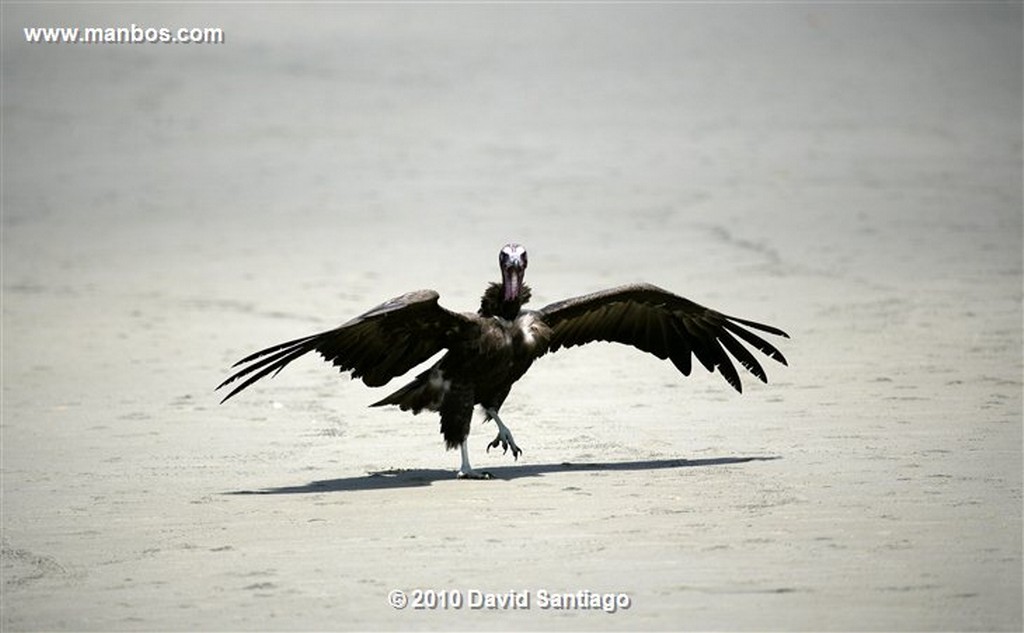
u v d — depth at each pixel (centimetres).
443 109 5069
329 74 5791
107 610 977
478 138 4519
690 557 1045
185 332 2214
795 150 4156
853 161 3953
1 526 1196
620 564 1035
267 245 3039
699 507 1178
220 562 1074
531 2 7450
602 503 1201
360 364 1257
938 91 5250
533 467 1357
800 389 1678
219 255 2939
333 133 4662
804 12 7081
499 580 1009
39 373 1934
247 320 2295
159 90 5484
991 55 6006
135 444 1514
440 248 2933
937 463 1311
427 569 1040
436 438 1513
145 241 3141
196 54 6184
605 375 1816
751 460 1348
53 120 4959
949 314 2136
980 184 3572
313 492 1280
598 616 937
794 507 1170
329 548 1099
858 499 1189
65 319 2347
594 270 2652
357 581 1019
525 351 1262
